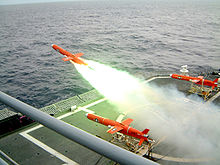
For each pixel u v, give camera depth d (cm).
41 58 9744
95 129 3003
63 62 9156
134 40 13312
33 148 2605
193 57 9594
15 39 13838
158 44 12219
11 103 623
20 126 3312
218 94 4106
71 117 3325
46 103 5666
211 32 15312
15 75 7688
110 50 11081
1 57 9856
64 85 6775
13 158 2441
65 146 2634
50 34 15488
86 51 10825
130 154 447
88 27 18625
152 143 2570
